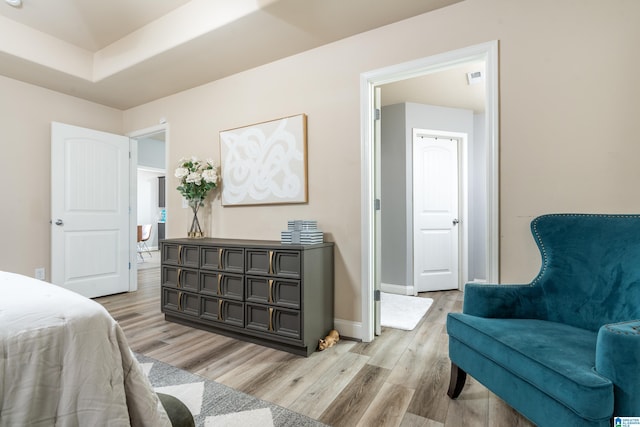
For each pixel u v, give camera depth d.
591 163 1.68
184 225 3.44
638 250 1.33
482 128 4.23
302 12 2.11
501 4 1.90
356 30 2.32
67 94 3.51
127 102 3.75
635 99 1.60
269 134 2.77
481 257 4.16
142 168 6.98
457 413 1.46
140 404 0.77
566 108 1.73
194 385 1.70
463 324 1.46
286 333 2.13
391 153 4.00
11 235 3.13
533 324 1.39
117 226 3.83
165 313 2.79
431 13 2.11
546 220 1.64
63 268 3.36
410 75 2.26
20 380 0.65
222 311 2.43
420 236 4.00
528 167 1.82
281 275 2.15
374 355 2.10
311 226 2.32
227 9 2.22
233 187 3.00
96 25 2.71
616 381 0.91
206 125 3.23
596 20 1.67
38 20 2.63
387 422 1.40
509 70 1.87
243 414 1.45
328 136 2.51
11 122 3.12
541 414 1.06
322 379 1.77
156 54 2.64
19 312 0.72
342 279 2.43
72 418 0.67
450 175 4.16
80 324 0.73
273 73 2.78
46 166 3.37
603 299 1.37
